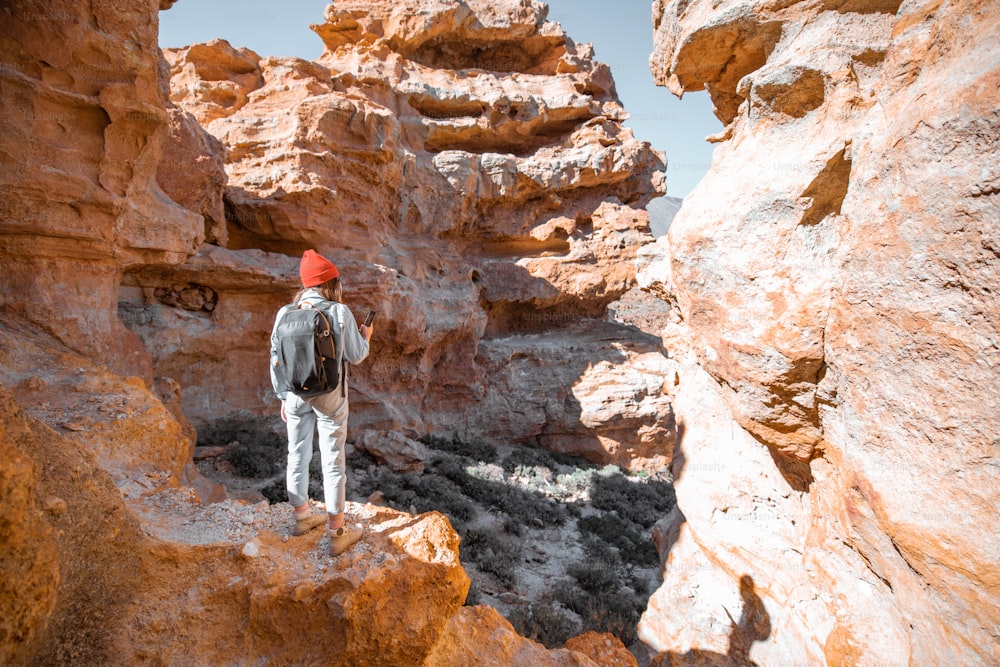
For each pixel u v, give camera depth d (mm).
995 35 3850
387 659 3531
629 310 33156
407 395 22609
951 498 4094
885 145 4883
